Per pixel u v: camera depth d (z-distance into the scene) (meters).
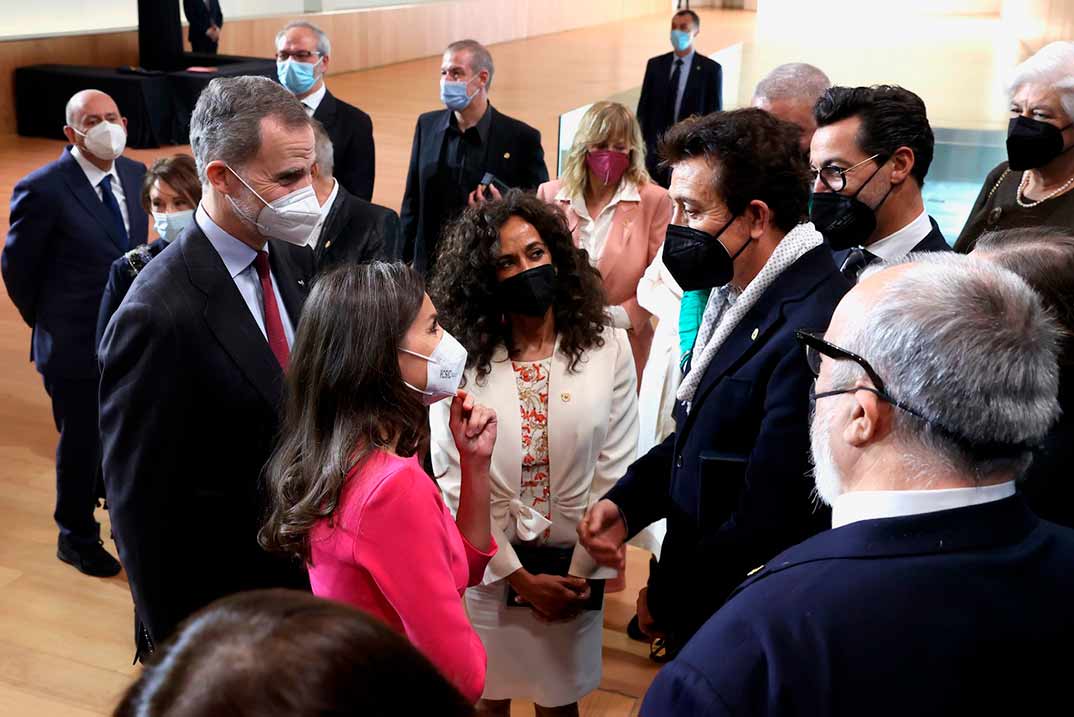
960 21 25.42
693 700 1.10
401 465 1.58
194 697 0.59
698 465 1.92
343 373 1.60
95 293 3.78
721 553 1.79
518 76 16.53
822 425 1.25
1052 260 1.67
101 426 1.95
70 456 3.71
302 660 0.59
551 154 10.61
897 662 1.05
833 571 1.11
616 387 2.48
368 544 1.54
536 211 2.33
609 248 3.83
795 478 1.72
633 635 3.40
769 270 1.86
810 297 1.82
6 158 10.43
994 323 1.12
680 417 2.10
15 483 4.39
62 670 3.21
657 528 3.03
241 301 2.01
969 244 3.08
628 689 3.13
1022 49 15.68
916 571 1.08
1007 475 1.14
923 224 2.48
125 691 0.63
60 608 3.55
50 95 11.42
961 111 9.34
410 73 16.48
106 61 12.84
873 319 1.18
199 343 1.93
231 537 2.02
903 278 1.21
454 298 2.34
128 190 4.04
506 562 2.32
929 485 1.14
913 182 2.44
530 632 2.40
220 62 12.60
